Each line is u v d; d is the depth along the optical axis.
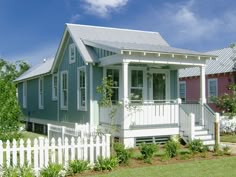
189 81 28.23
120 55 15.06
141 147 11.87
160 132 15.61
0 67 15.27
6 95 13.14
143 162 11.28
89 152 10.83
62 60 21.30
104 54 16.72
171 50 16.14
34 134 23.34
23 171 8.98
